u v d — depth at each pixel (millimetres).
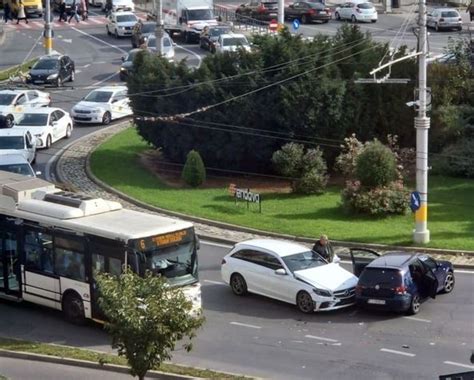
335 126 59250
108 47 97125
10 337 34969
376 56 60594
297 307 37562
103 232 34750
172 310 25750
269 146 59062
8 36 103875
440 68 62094
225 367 31641
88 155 63188
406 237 47281
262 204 54188
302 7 103625
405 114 60438
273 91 58594
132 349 25812
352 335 34688
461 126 60500
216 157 59594
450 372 30828
